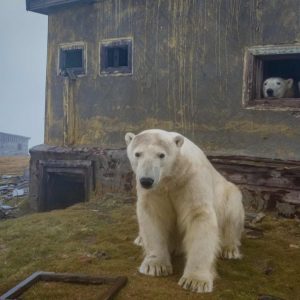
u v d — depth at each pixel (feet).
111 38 22.18
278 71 26.20
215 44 19.04
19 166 47.21
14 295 9.54
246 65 18.28
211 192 10.62
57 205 24.73
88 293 9.70
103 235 14.65
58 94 24.39
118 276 10.28
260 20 17.84
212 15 19.06
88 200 22.24
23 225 16.61
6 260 12.64
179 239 11.63
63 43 24.06
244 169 18.02
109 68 22.38
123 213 17.93
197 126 19.70
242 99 18.45
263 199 17.61
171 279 10.34
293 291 10.32
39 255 12.90
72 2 23.00
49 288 10.05
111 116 22.38
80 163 22.49
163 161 9.66
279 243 13.96
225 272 11.05
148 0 20.88
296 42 17.07
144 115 21.27
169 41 20.33
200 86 19.54
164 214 10.90
